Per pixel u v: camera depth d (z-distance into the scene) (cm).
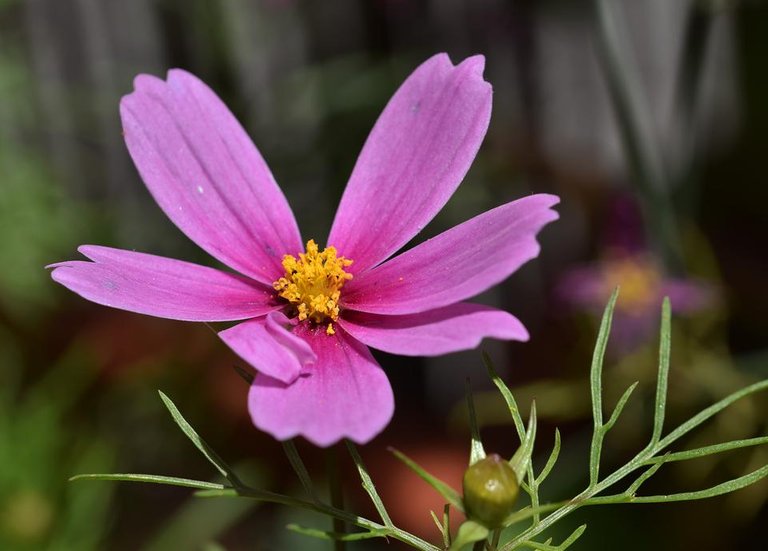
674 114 51
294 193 59
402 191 37
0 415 48
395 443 55
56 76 66
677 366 49
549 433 54
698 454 35
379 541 50
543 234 67
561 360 56
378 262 37
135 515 54
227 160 38
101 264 36
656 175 47
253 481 53
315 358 34
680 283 48
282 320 35
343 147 58
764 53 64
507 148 64
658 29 66
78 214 56
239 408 54
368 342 35
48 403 51
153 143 37
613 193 59
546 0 66
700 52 47
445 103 37
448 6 65
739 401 48
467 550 39
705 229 65
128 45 66
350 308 36
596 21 47
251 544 52
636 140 46
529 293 67
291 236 38
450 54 65
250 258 37
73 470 48
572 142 68
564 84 68
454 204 61
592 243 64
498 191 65
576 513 48
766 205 65
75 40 66
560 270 67
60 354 56
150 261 36
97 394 55
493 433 55
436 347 34
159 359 55
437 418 60
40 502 47
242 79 62
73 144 66
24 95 58
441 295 35
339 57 66
